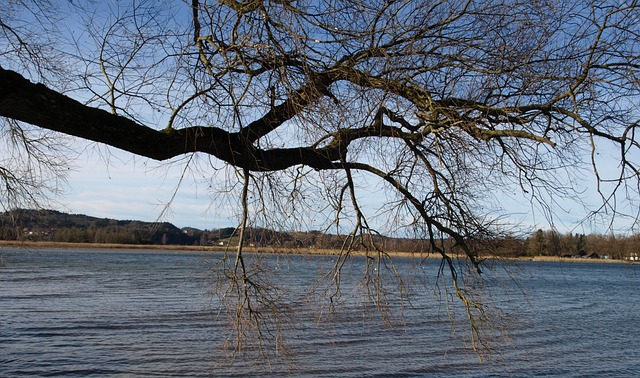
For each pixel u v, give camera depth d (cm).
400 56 533
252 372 1606
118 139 482
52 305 2959
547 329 2611
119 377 1623
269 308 615
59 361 1788
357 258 664
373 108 525
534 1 541
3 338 2080
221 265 604
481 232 606
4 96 424
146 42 609
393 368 1769
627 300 4312
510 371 1797
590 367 1894
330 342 2038
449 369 1784
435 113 538
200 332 2269
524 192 602
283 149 572
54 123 454
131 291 3731
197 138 521
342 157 566
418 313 2711
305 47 517
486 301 657
